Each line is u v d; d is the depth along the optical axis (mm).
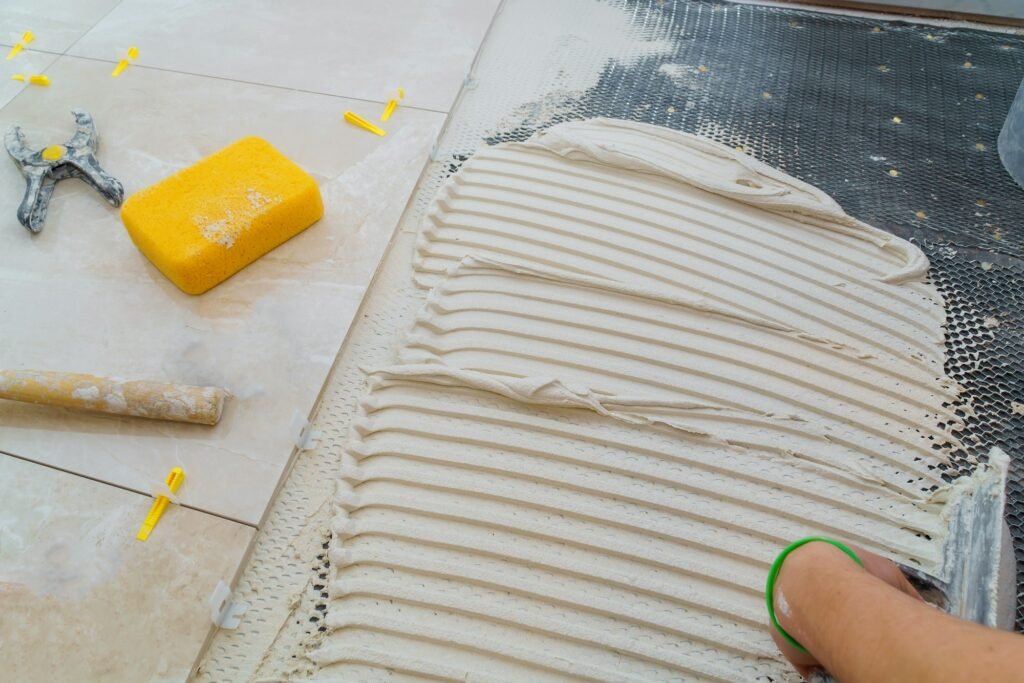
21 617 1180
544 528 1244
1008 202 1769
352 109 1997
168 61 2154
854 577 778
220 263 1573
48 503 1306
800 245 1646
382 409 1417
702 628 1147
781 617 865
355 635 1168
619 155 1759
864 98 2029
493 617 1163
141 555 1243
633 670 1119
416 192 1818
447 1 2354
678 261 1592
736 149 1883
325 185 1811
